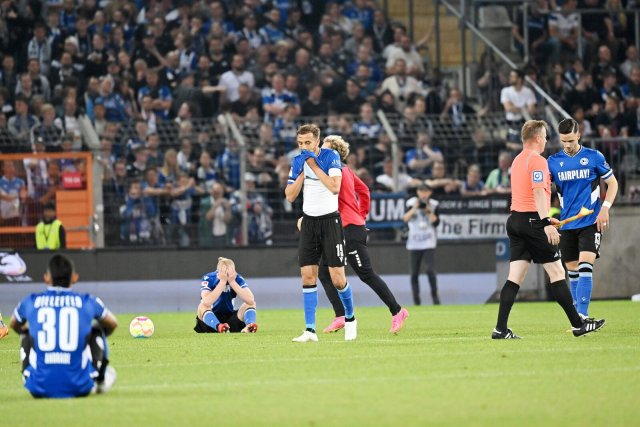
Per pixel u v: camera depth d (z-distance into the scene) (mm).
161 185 68375
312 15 90375
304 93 83125
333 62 87438
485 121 81000
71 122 76250
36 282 64250
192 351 35219
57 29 82750
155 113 79688
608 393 23719
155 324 52750
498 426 19781
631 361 29672
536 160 35562
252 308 44688
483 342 36156
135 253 65438
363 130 77312
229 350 35219
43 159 65688
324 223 36750
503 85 85438
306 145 36250
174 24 84125
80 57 81438
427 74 90500
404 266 67562
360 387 25031
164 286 65688
